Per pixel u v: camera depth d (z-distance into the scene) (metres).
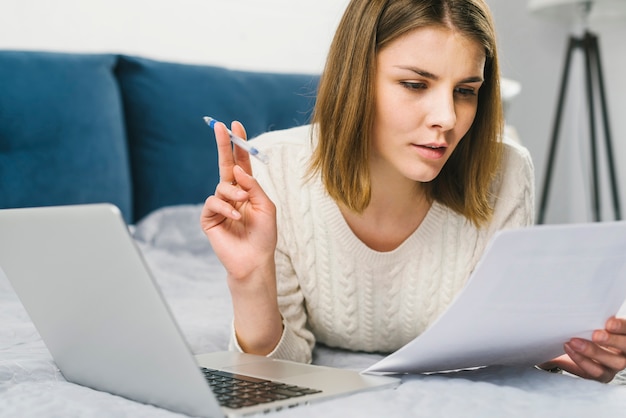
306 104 2.90
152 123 2.54
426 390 0.83
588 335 0.91
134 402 0.84
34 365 1.00
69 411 0.79
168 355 0.74
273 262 1.06
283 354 1.11
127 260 0.71
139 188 2.55
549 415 0.74
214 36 2.90
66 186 2.30
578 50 4.12
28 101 2.25
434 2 1.02
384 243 1.23
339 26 1.12
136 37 2.71
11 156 2.22
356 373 0.91
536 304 0.81
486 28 1.03
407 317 1.27
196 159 2.61
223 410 0.75
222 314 1.52
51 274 0.83
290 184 1.24
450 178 1.20
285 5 3.09
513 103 3.86
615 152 3.96
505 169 1.25
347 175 1.13
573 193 4.18
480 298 0.77
